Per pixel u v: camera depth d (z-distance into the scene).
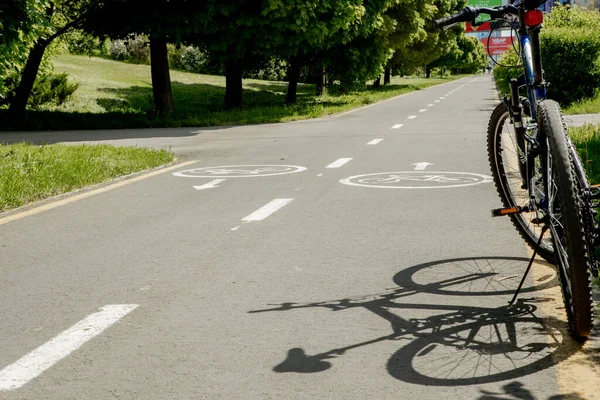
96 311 5.23
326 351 4.29
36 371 4.15
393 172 12.45
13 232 8.33
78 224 8.66
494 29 5.62
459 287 5.50
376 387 3.77
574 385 3.71
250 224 8.25
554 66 27.61
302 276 5.99
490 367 3.97
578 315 4.03
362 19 36.66
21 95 30.83
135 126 29.19
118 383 3.94
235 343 4.48
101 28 32.97
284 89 58.25
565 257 4.25
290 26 31.58
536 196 5.04
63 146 16.36
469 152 15.33
